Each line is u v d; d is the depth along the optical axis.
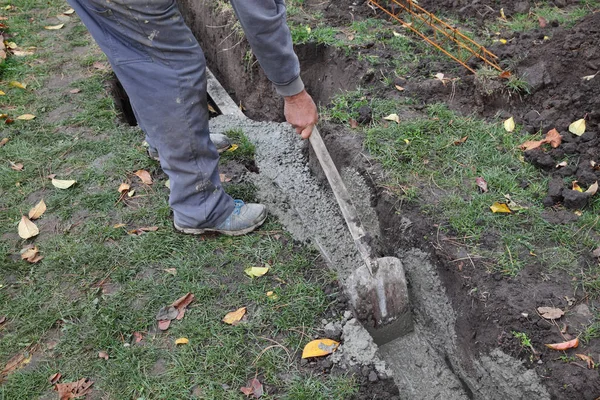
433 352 2.71
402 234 2.84
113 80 4.34
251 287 2.67
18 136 3.67
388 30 4.11
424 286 2.74
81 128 3.75
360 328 2.49
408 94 3.56
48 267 2.79
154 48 2.38
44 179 3.32
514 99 3.35
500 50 3.66
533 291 2.41
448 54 3.70
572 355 2.19
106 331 2.48
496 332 2.35
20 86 4.14
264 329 2.49
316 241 3.06
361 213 3.15
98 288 2.68
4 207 3.16
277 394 2.24
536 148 3.05
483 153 3.09
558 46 3.41
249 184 3.33
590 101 3.14
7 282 2.75
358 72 3.79
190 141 2.62
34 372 2.35
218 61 4.94
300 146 3.80
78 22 5.09
